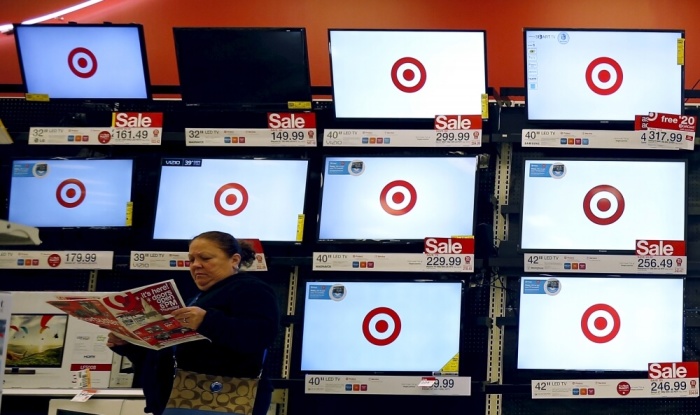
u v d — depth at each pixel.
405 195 3.71
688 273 3.68
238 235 3.75
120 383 3.65
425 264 3.53
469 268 3.52
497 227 3.83
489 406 3.71
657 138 3.62
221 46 3.76
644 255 3.59
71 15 5.56
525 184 3.67
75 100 3.94
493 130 3.85
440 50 3.78
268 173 3.79
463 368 3.78
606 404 3.79
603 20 5.44
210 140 3.72
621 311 3.64
